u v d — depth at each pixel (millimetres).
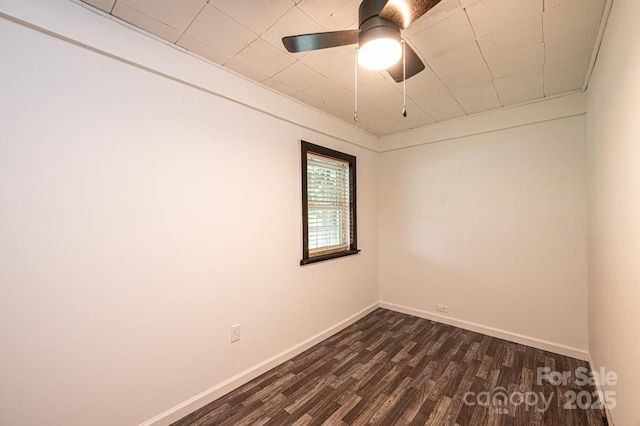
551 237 2518
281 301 2389
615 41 1354
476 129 2881
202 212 1870
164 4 1370
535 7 1403
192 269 1812
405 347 2613
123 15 1451
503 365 2281
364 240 3461
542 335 2555
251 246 2162
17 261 1227
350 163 3230
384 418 1717
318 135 2799
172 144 1730
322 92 2363
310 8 1399
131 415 1547
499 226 2793
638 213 1102
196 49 1753
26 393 1246
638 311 1121
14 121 1222
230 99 2023
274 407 1822
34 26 1252
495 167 2811
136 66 1580
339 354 2504
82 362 1392
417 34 1608
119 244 1512
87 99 1417
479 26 1542
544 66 1962
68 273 1354
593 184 2020
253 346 2160
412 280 3438
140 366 1583
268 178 2301
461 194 3035
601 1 1363
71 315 1360
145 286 1604
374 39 1211
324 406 1827
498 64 1937
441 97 2477
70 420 1356
